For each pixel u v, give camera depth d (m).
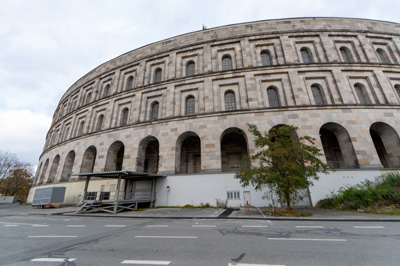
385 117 19.80
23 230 9.76
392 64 22.73
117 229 9.55
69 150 29.45
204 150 20.39
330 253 5.38
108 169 24.52
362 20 26.00
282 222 10.55
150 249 6.03
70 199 25.23
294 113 20.33
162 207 19.05
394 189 14.44
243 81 23.20
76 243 6.95
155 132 22.92
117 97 28.45
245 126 20.55
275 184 13.27
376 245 6.07
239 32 26.09
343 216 11.73
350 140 19.05
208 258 5.11
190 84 24.59
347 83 21.84
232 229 8.95
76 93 37.44
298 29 25.34
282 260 4.89
